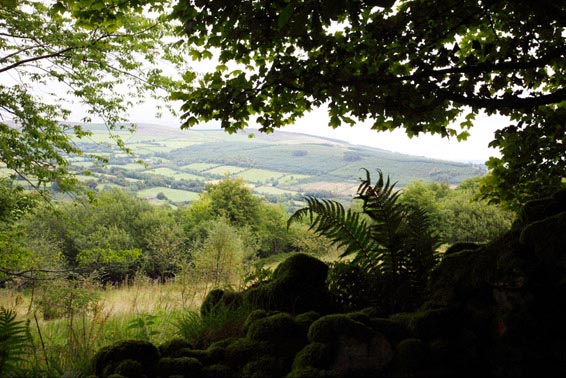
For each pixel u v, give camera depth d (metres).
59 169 10.53
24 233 11.52
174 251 18.19
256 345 2.03
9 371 1.88
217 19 4.27
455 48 4.40
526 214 2.24
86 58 9.78
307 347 1.87
